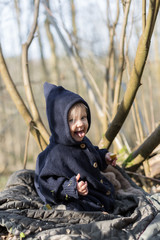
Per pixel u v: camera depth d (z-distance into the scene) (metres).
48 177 1.79
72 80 5.02
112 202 1.86
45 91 2.00
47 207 1.78
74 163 1.81
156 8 1.87
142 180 2.82
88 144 1.94
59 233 1.46
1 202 1.81
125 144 3.10
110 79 3.16
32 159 5.71
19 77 4.93
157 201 1.81
